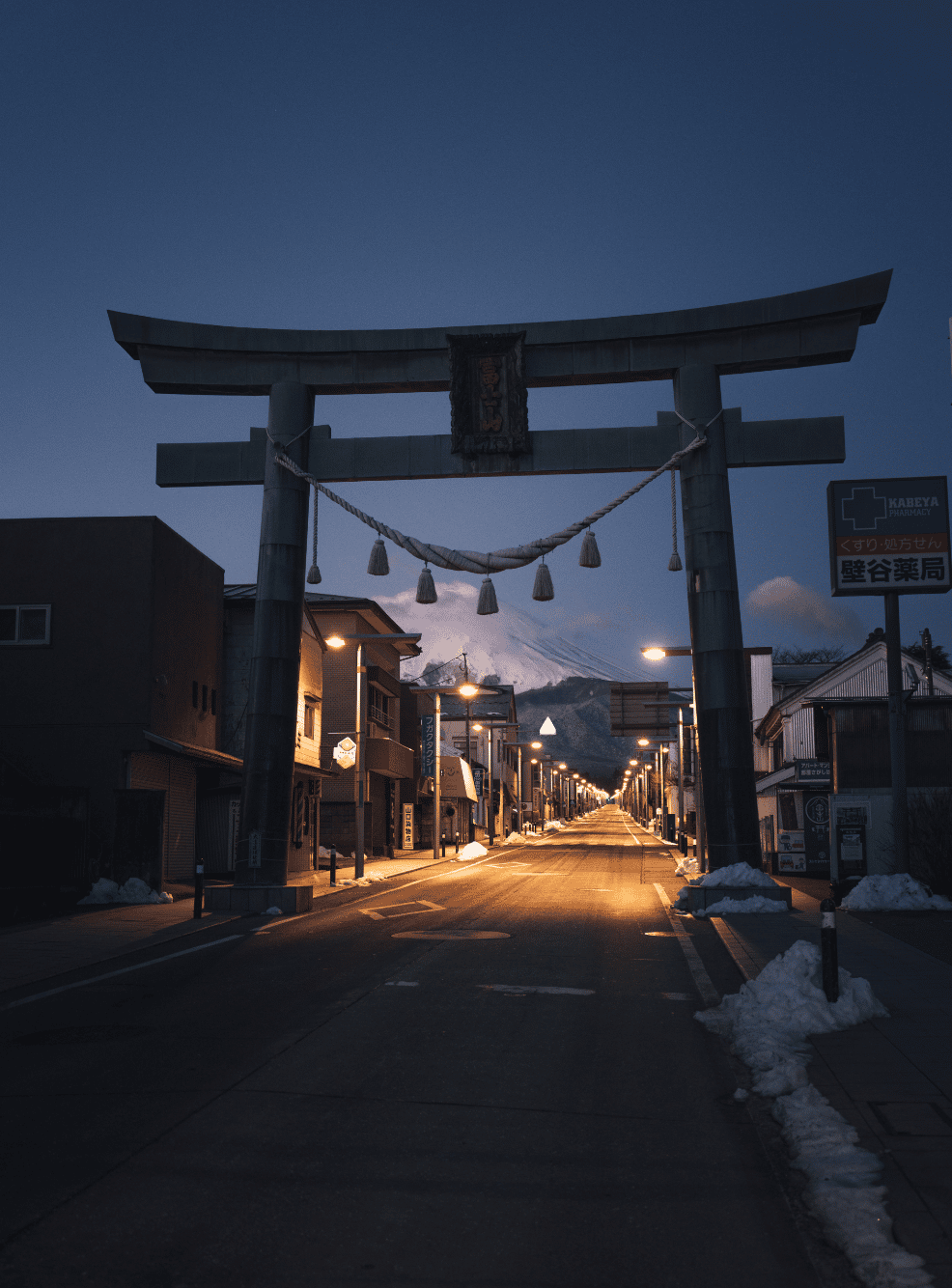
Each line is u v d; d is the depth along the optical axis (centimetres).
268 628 2230
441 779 6569
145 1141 598
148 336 2273
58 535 2711
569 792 16462
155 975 1263
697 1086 742
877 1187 513
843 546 2138
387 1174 549
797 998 923
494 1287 419
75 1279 418
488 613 2105
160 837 2419
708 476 2189
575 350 2256
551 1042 887
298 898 2125
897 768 2111
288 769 2225
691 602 2206
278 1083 738
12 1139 602
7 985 1180
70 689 2645
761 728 4638
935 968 1248
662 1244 463
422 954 1454
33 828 2255
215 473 2309
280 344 2292
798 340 2197
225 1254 445
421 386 2298
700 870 3356
